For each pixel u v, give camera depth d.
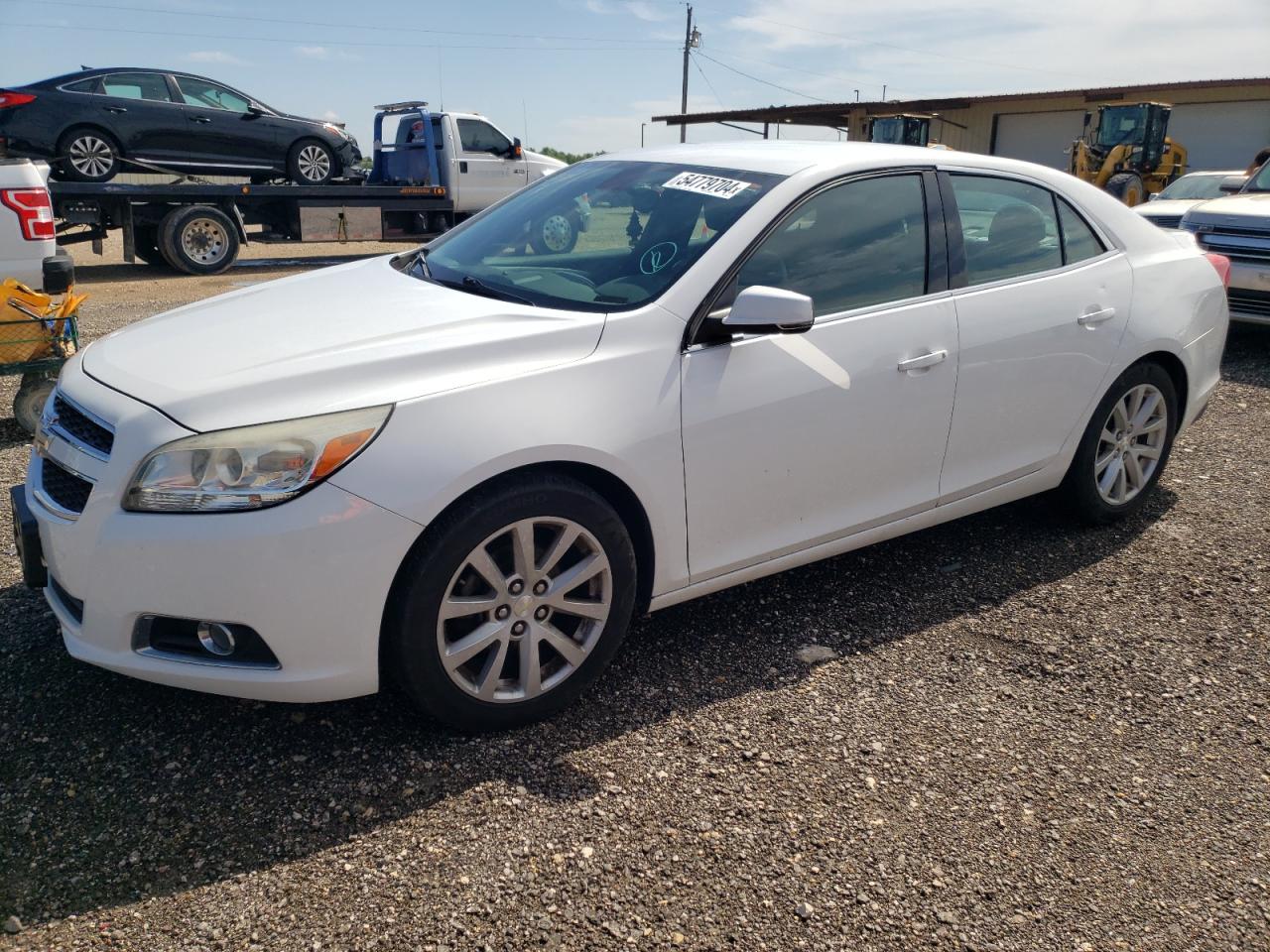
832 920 2.24
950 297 3.55
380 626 2.57
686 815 2.56
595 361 2.83
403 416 2.54
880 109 30.83
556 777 2.69
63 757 2.70
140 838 2.41
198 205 14.18
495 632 2.74
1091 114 21.38
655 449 2.89
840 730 2.95
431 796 2.60
